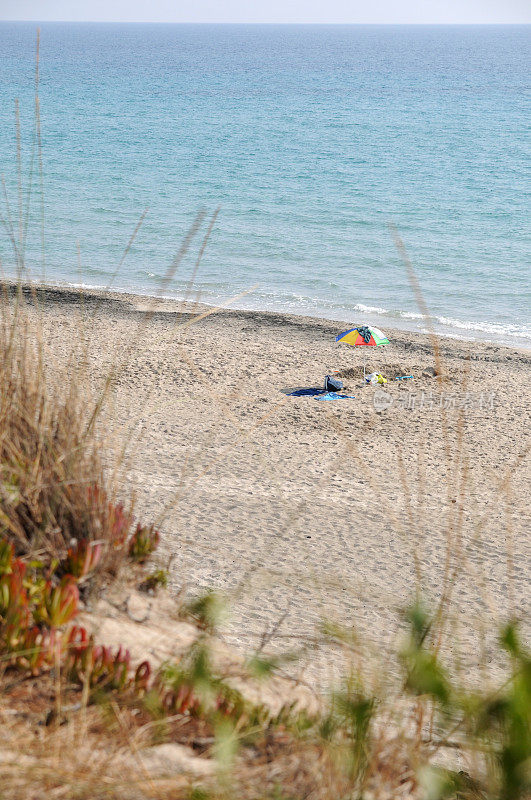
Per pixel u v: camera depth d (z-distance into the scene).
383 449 28.84
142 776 5.34
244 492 22.66
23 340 9.20
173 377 35.75
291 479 24.55
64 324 43.38
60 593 6.93
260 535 19.45
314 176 129.62
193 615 8.27
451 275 72.06
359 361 41.88
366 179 128.12
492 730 4.64
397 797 5.45
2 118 199.75
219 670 7.28
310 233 87.81
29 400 8.62
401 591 16.89
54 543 8.04
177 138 172.75
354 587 16.86
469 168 142.00
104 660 6.52
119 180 118.81
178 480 22.61
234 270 70.75
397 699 6.39
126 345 40.03
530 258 79.31
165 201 103.94
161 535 17.89
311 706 7.21
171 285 64.50
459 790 5.15
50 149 148.50
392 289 67.06
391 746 5.99
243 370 38.44
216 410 31.67
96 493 8.52
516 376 41.28
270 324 51.06
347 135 185.88
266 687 7.29
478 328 57.00
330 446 28.73
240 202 105.44
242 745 5.98
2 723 5.73
